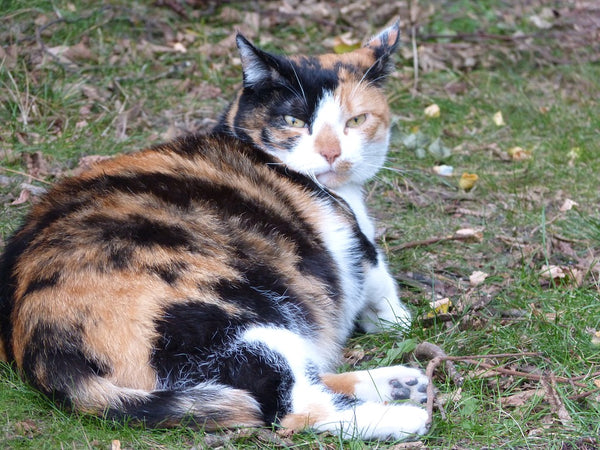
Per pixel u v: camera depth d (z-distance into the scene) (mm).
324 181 6230
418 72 11273
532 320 6281
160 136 9055
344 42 11297
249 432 4809
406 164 9172
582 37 12352
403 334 6180
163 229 5156
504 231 8086
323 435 4906
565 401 5250
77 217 5219
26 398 4996
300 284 5582
